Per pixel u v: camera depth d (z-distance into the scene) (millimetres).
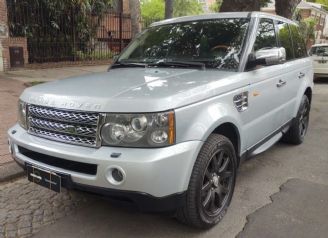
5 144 5387
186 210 3160
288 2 11820
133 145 2848
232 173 3695
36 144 3191
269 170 4980
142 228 3482
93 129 2934
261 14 4617
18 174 4555
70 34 14508
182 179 2949
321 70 14617
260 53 3963
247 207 3895
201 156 3135
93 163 2854
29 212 3764
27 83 10031
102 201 4008
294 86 5395
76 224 3551
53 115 3129
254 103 4031
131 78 3602
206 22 4535
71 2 14023
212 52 4148
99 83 3426
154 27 4996
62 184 3088
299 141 6074
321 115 8594
